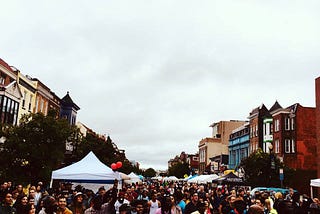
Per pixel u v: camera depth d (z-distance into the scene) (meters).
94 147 41.75
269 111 54.09
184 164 96.44
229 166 68.25
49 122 22.64
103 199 10.74
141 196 19.27
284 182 36.44
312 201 13.85
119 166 16.06
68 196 13.51
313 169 43.56
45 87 41.66
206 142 87.44
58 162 22.98
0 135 22.31
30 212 8.52
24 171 21.81
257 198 11.77
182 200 12.30
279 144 45.91
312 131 44.75
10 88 31.91
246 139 59.91
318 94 34.62
